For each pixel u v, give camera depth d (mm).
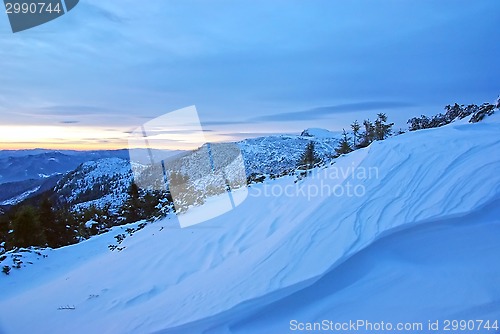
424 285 3354
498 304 2961
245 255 5113
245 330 3314
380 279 3561
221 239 6590
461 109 12938
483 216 4074
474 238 3832
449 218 4047
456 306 3029
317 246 4199
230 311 3457
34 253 10781
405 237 4004
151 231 9281
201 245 6637
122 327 3867
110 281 6211
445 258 3672
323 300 3453
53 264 9938
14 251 10930
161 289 5191
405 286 3396
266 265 4164
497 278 3252
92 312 4922
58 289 6652
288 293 3535
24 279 8852
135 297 5047
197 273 5359
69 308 5309
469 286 3225
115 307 4875
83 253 10750
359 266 3773
